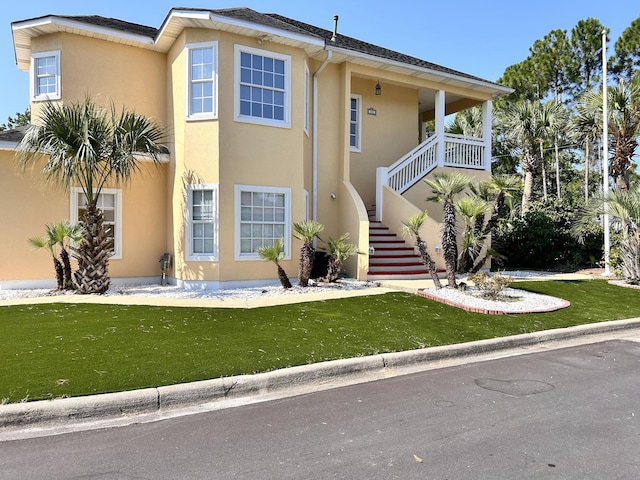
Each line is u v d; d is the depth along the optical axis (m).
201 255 11.49
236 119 11.53
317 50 12.82
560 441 3.81
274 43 12.07
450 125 25.50
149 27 14.59
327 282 11.80
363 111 16.28
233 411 4.45
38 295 10.18
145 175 12.54
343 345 6.46
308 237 11.00
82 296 9.96
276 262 10.80
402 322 8.01
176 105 12.09
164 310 8.47
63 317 7.77
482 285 10.46
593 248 16.48
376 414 4.38
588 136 17.20
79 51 12.12
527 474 3.26
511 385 5.30
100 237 10.41
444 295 10.26
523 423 4.18
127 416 4.30
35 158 10.59
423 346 6.58
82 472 3.25
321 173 14.12
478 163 17.06
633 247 12.93
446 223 11.10
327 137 14.25
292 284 12.00
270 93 12.11
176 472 3.25
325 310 8.69
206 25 11.19
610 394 5.00
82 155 9.14
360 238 12.53
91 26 11.88
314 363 5.61
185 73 11.56
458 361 6.41
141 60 12.82
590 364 6.23
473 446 3.71
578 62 24.72
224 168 11.38
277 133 12.13
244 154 11.65
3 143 10.82
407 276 12.82
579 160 28.86
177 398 4.60
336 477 3.20
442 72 15.18
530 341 7.43
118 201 12.22
